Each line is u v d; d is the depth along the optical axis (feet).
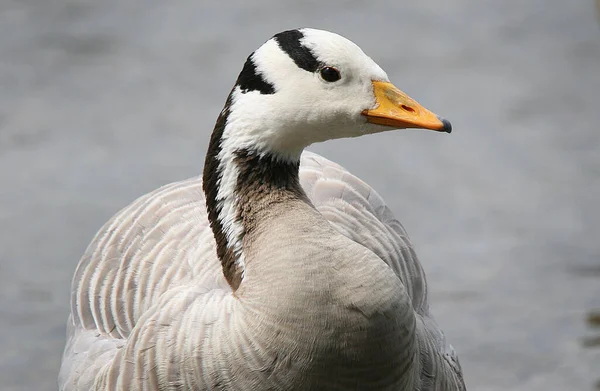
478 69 71.41
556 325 43.39
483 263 48.55
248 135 27.12
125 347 27.20
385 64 71.51
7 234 50.57
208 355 25.50
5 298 45.52
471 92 67.77
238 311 25.50
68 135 60.90
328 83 27.09
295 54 27.17
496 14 81.56
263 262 25.57
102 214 52.06
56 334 43.09
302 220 26.00
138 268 30.37
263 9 80.23
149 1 80.84
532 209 53.62
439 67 71.51
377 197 33.35
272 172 27.22
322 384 25.34
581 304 44.91
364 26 77.82
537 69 71.77
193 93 66.18
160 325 26.55
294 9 80.33
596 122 63.77
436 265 48.42
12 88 66.54
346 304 24.93
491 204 54.19
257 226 26.73
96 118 63.05
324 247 25.34
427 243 50.47
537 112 65.21
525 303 45.16
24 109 64.03
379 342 25.23
